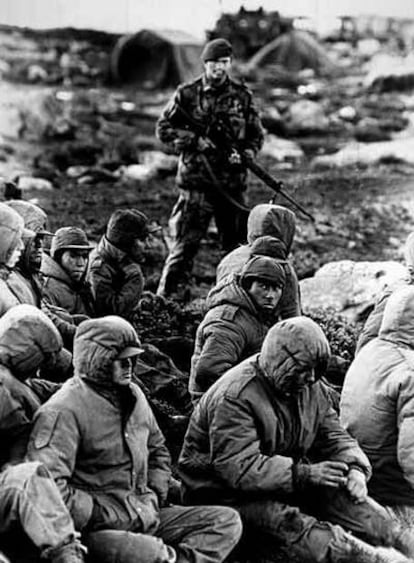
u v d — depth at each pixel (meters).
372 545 11.38
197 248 18.58
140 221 14.73
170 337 16.22
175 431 13.57
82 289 14.47
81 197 23.64
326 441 11.59
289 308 13.59
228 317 12.76
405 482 12.11
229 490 11.38
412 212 23.91
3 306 12.15
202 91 18.28
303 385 11.18
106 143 25.28
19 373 10.78
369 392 11.97
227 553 10.90
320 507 11.53
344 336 16.48
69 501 10.45
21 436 10.69
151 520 10.76
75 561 10.05
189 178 18.36
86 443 10.63
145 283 19.61
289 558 11.18
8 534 10.27
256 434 11.21
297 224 23.23
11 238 12.45
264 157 25.70
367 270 17.89
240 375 11.28
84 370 10.71
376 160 25.66
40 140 25.14
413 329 12.09
